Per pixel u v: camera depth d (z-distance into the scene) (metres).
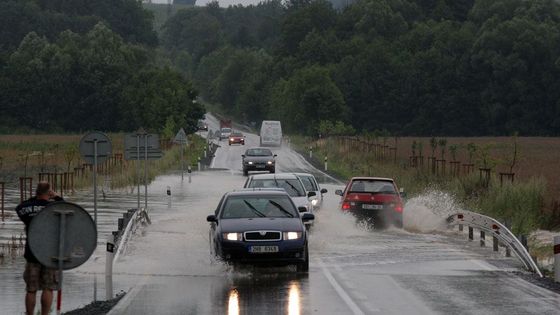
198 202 65.56
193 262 33.72
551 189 63.38
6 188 77.75
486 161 72.44
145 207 55.72
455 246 39.94
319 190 51.88
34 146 148.38
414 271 31.50
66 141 173.25
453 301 24.67
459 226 47.34
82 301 25.52
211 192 75.38
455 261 34.50
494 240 38.09
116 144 149.00
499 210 52.12
